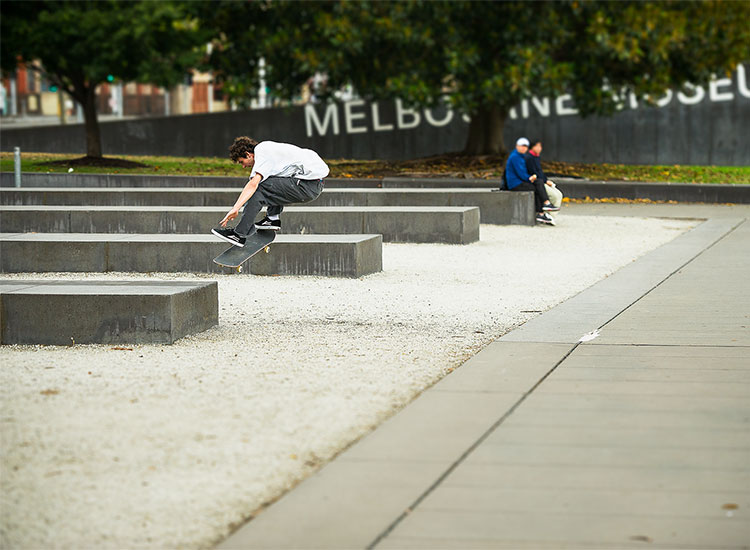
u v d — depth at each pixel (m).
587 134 46.03
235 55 35.56
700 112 45.19
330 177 33.25
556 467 6.04
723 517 5.25
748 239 19.86
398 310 12.00
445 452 6.32
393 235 19.27
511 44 31.69
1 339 9.99
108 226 19.31
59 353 9.56
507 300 12.76
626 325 10.79
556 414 7.20
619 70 34.53
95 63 34.53
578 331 10.45
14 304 9.96
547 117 46.28
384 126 47.00
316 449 6.45
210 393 7.84
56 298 9.92
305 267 14.92
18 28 33.84
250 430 6.84
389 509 5.38
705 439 6.58
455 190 23.17
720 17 33.00
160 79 38.53
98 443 6.53
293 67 33.94
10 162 35.66
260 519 5.26
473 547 4.90
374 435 6.69
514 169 22.83
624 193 29.48
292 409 7.37
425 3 31.20
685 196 29.06
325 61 32.28
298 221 19.16
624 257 17.34
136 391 7.90
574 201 29.58
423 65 32.31
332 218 19.12
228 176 32.16
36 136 48.59
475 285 14.08
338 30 31.19
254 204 10.45
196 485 5.79
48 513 5.36
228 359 9.18
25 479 5.86
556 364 8.87
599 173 35.66
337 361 9.08
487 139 36.97
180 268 15.29
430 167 35.25
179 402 7.55
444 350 9.62
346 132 47.38
